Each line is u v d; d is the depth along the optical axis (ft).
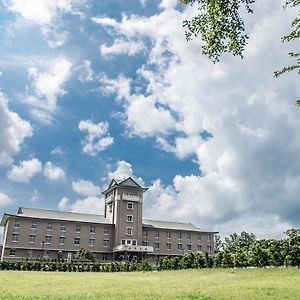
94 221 250.78
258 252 123.24
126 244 246.06
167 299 38.65
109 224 251.19
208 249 286.05
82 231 243.60
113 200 261.03
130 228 252.83
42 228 232.32
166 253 267.39
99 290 50.14
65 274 118.52
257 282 66.23
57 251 232.12
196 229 290.15
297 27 45.73
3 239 243.19
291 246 112.06
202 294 43.78
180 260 154.30
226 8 35.29
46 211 244.22
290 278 74.18
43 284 63.82
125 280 78.48
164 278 88.02
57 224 237.66
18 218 226.99
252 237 307.58
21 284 63.77
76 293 45.21
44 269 157.99
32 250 225.97
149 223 276.41
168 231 274.77
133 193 262.26
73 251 236.02
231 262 133.69
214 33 36.52
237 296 41.75
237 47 37.32
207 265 142.00
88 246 241.76
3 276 96.17
